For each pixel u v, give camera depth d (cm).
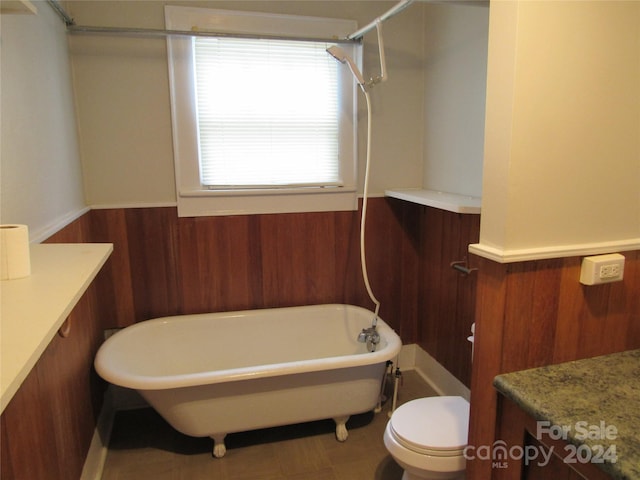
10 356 75
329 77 266
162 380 193
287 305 279
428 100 275
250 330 267
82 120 240
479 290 128
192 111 249
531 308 122
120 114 244
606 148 121
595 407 108
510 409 125
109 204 249
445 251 262
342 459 217
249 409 211
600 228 125
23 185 159
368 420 249
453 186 255
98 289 247
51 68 200
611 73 118
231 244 265
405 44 273
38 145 177
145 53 241
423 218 284
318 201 273
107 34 236
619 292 131
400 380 272
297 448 225
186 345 257
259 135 261
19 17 162
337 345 278
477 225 229
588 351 131
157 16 240
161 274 260
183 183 254
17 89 158
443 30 255
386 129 278
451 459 157
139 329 245
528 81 111
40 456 132
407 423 171
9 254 115
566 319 126
